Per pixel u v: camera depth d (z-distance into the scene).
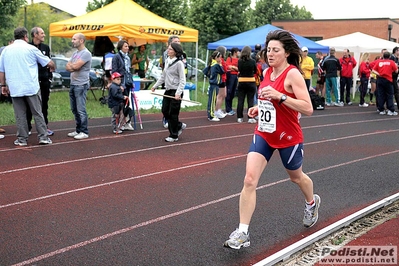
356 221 5.22
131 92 10.87
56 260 4.11
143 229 4.88
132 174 7.04
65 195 5.96
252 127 11.78
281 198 6.02
